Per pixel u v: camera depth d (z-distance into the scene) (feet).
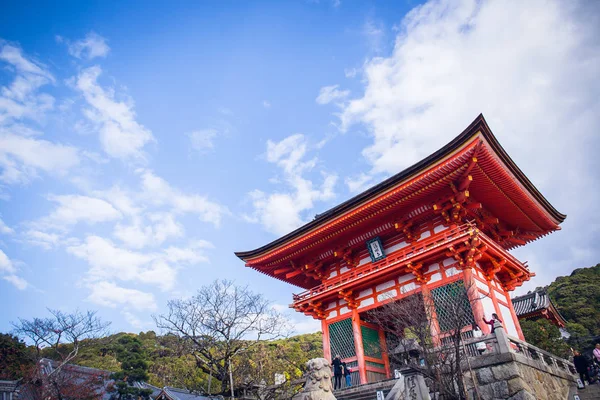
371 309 80.48
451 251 68.59
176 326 73.20
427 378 49.78
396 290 78.02
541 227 91.50
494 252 72.54
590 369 64.18
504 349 49.60
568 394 61.93
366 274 78.95
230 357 72.18
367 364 78.07
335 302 87.81
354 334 80.69
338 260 92.58
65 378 99.76
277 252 93.40
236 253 100.73
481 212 81.00
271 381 81.66
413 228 80.23
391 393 46.96
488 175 71.72
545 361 62.44
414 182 70.74
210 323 72.69
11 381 99.45
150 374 156.15
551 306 128.57
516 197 78.59
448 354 47.37
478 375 49.80
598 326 179.93
